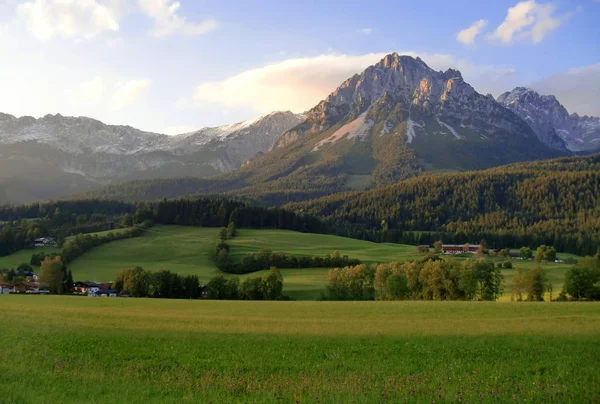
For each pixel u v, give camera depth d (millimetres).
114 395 22547
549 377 25594
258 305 76438
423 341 39375
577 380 24859
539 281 92375
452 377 25938
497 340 38812
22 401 21359
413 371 28547
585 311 59969
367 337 41594
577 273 92750
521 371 27797
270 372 28938
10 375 26359
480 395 21547
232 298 108000
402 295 98500
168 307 73375
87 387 24125
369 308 68938
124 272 119188
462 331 44031
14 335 41438
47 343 38031
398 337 41375
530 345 36125
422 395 21844
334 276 109875
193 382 25844
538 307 65188
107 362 31391
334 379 25797
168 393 23609
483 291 95875
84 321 52094
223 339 40875
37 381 25266
